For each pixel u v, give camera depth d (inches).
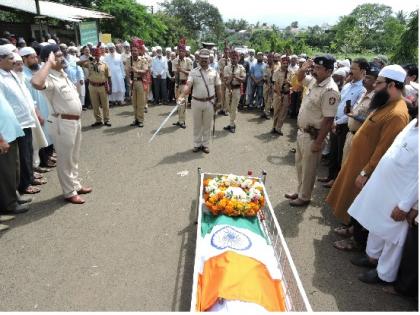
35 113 206.2
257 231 142.2
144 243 161.3
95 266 144.6
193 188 219.9
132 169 247.1
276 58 393.7
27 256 149.4
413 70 198.4
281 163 272.1
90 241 161.3
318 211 198.8
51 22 674.8
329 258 156.8
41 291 130.1
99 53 336.8
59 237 163.6
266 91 406.0
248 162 270.8
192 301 99.2
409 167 122.8
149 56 461.7
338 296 133.8
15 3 543.5
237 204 145.6
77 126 188.7
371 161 147.3
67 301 125.8
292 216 192.1
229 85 339.0
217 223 140.6
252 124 386.6
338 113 221.0
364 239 161.2
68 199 195.9
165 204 198.2
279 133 346.6
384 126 146.0
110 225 175.2
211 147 301.9
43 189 212.5
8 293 128.6
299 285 105.2
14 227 170.7
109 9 938.7
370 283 141.2
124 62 458.0
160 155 276.8
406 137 126.1
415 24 407.2
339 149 222.1
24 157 197.8
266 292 99.2
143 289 133.2
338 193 174.1
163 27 1184.2
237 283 98.3
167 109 439.2
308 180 196.2
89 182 223.9
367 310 127.4
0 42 226.2
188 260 150.9
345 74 259.6
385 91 144.6
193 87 275.6
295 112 421.4
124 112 415.2
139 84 339.6
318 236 173.9
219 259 112.0
